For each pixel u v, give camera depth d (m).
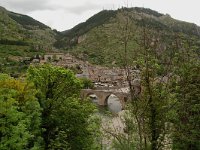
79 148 37.06
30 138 29.38
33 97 32.34
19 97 32.06
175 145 19.02
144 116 12.84
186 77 13.52
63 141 35.28
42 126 36.97
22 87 32.47
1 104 26.02
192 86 14.18
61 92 39.03
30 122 30.14
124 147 13.68
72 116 37.72
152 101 12.52
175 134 13.55
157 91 12.63
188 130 15.92
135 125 13.66
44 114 37.31
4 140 25.03
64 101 38.44
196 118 17.78
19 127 25.98
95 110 39.03
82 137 37.16
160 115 12.74
